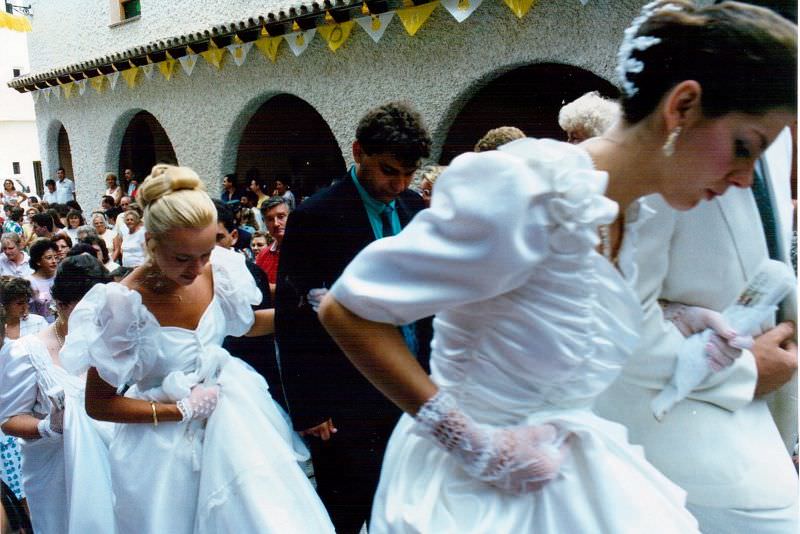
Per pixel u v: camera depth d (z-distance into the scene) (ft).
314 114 39.22
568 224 3.50
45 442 9.12
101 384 6.84
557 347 3.69
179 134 34.88
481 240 3.45
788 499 5.03
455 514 3.88
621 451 3.97
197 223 6.35
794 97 3.58
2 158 90.48
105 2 41.14
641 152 3.84
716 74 3.56
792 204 5.50
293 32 25.75
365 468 8.13
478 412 3.92
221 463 6.79
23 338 9.16
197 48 30.53
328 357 7.80
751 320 4.88
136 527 6.91
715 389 5.01
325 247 7.69
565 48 18.67
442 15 21.62
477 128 24.45
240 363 7.70
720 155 3.71
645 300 4.75
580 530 3.70
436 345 4.12
